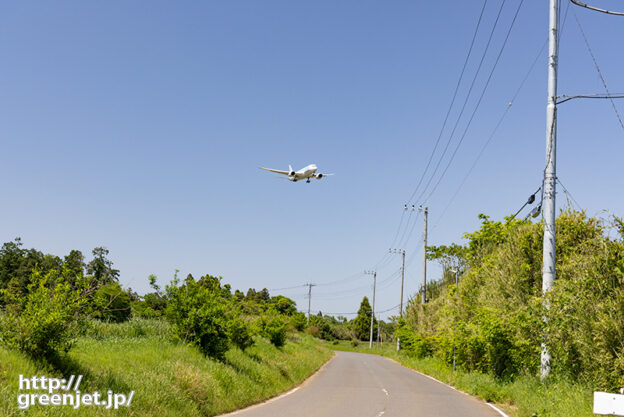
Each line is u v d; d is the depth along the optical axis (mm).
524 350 18047
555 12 17672
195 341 14695
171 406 9516
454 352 26719
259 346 24078
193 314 14609
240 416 10797
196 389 10852
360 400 15016
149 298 19922
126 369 10242
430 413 12656
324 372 28031
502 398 15953
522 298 19703
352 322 127250
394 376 27031
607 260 12828
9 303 9008
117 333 15555
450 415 12422
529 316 15969
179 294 15023
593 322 12047
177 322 14883
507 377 18891
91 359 10023
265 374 16812
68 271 9445
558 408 11742
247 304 29750
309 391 17359
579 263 14406
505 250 21281
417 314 48375
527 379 16188
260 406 12750
